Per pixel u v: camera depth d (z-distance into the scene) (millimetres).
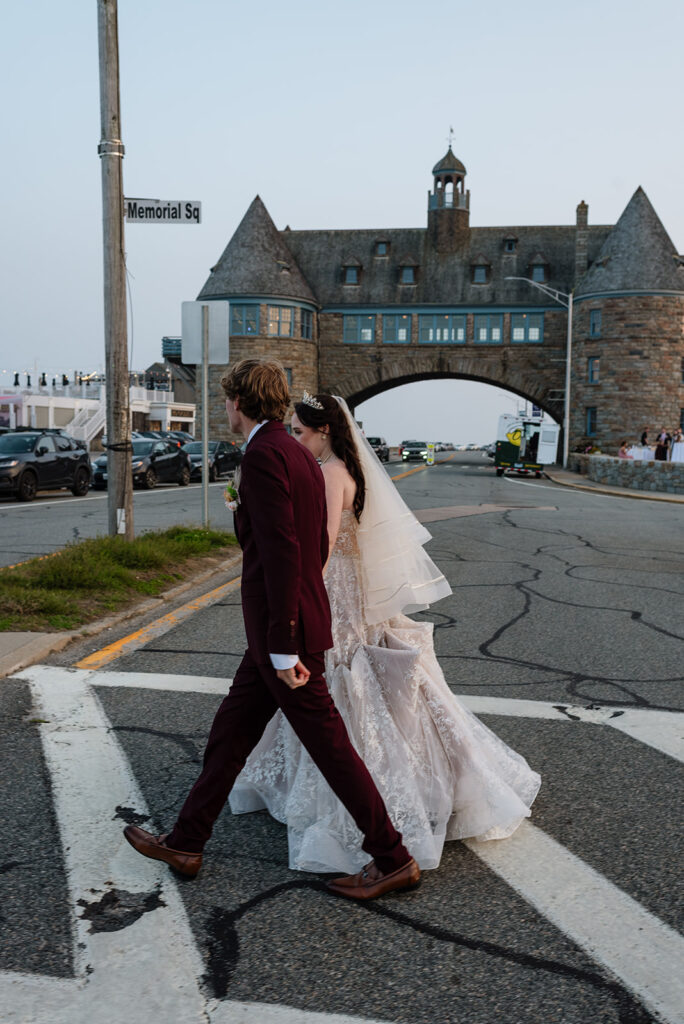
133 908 2826
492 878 3062
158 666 5684
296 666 2750
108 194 9000
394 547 3350
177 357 59031
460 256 58812
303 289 56094
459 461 70438
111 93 8891
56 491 26266
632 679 5621
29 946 2602
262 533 2719
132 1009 2320
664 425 50719
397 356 58312
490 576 9875
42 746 4195
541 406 58125
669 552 12477
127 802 3588
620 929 2738
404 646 3334
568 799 3719
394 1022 2281
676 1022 2303
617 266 51062
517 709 4953
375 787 2928
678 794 3777
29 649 5848
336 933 2701
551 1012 2332
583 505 22109
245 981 2449
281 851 3270
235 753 3018
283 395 2889
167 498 21672
